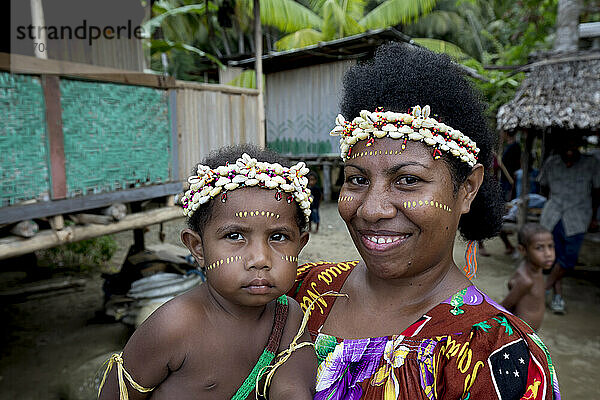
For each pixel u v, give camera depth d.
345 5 12.41
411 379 1.16
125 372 1.20
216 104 5.28
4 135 3.29
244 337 1.24
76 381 3.79
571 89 5.46
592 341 4.46
